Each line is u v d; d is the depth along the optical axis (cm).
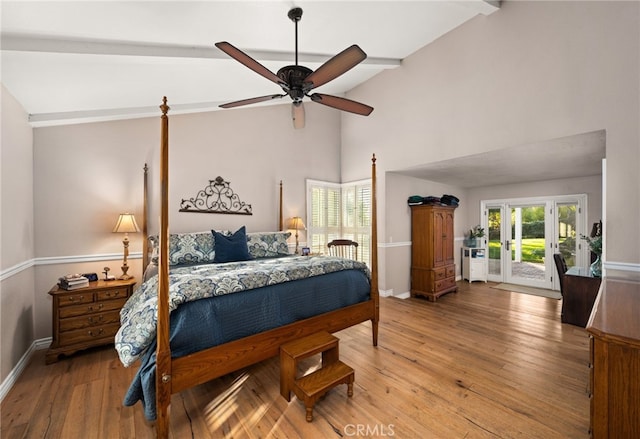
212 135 396
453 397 202
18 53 189
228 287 192
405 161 420
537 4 284
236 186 418
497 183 565
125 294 279
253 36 259
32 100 249
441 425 175
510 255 571
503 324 345
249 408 193
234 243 343
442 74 369
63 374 234
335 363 213
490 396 203
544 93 279
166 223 157
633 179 231
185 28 220
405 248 482
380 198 462
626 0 234
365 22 293
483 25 326
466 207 624
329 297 247
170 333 164
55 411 188
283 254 405
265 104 438
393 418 181
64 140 296
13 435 167
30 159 270
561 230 506
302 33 275
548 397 201
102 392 210
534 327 335
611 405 116
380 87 459
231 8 210
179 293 174
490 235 602
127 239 311
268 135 454
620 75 237
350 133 527
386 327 335
